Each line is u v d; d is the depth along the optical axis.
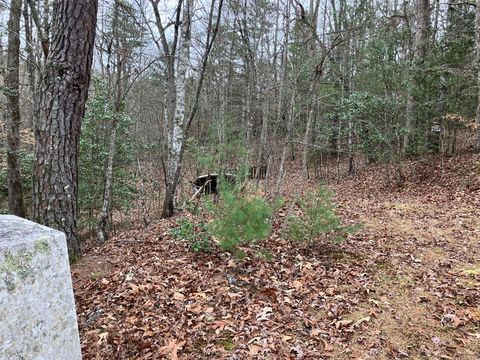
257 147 10.45
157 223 7.38
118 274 4.18
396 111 10.26
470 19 10.77
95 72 10.90
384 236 5.79
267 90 9.52
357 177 12.51
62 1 4.05
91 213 8.94
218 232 4.29
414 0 16.34
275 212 6.12
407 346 2.95
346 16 14.95
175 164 8.38
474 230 5.82
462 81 9.53
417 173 10.14
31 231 1.35
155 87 16.36
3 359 1.18
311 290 3.90
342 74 12.23
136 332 3.04
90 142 8.60
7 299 1.20
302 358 2.78
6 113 8.76
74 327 1.43
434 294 3.79
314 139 14.03
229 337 3.02
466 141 11.02
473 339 3.02
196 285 3.88
